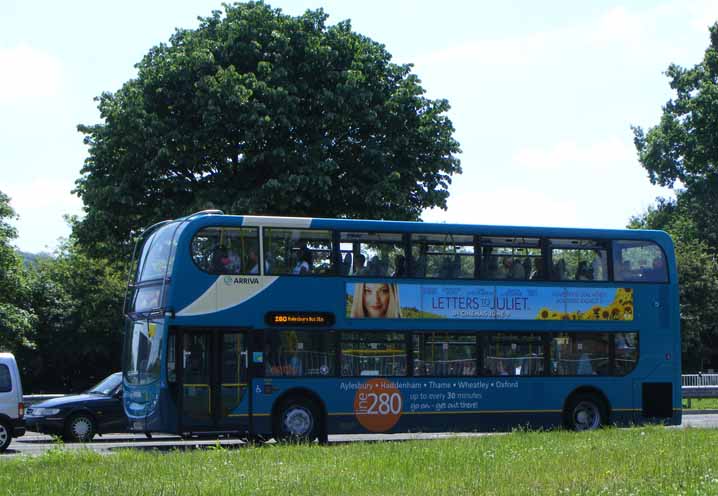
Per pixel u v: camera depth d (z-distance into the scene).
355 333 26.39
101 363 77.25
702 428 26.91
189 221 25.53
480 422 27.39
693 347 75.69
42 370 75.62
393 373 26.61
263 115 43.38
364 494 14.15
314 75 46.28
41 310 73.94
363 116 45.56
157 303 25.38
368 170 45.41
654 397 29.38
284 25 46.34
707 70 69.56
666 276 29.88
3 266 66.81
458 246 27.72
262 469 17.59
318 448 21.78
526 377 28.02
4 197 67.38
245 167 44.34
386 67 48.28
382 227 27.05
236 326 25.33
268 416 25.41
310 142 45.19
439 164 47.50
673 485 13.86
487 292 27.78
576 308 28.67
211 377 25.08
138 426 25.44
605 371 28.89
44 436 33.97
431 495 13.79
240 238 25.75
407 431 26.69
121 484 15.55
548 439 23.08
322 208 44.62
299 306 25.91
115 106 44.84
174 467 18.05
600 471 16.09
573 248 29.00
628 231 29.67
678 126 70.06
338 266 26.45
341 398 26.05
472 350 27.52
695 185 71.44
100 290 75.19
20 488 15.41
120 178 45.06
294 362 25.75
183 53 44.75
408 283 27.02
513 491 13.90
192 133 43.72
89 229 45.19
